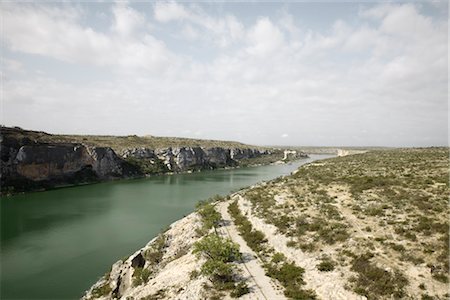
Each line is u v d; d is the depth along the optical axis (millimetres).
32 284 37156
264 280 25859
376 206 35562
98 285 36469
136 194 95250
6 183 95000
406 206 34188
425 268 22344
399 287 20875
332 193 45594
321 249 28281
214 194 94438
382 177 50375
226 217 47781
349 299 21125
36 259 44406
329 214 35656
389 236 27688
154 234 55219
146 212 71000
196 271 28531
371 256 24859
